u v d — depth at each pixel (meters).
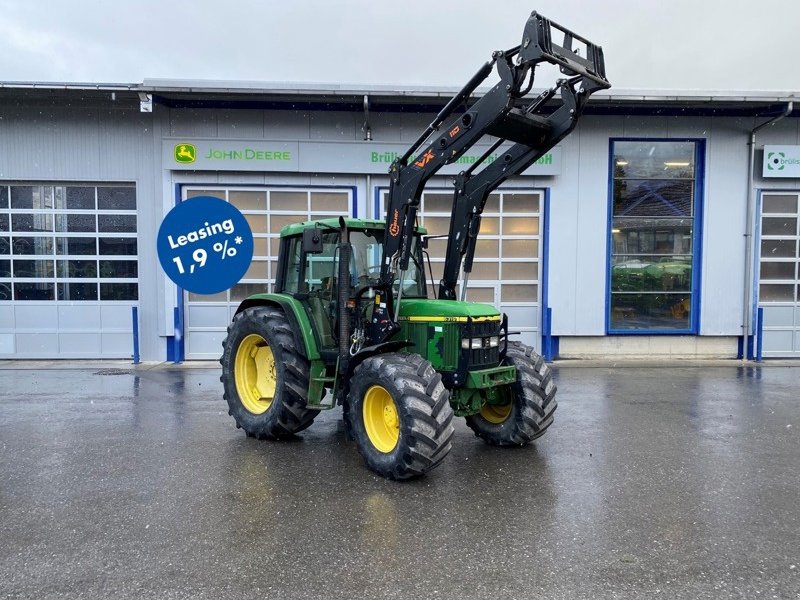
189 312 11.66
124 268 11.70
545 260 11.77
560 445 5.91
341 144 11.41
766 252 12.09
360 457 5.47
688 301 12.07
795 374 10.20
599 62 4.91
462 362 5.13
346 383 5.32
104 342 11.73
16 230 11.65
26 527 3.92
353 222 5.70
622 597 3.10
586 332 11.84
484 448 5.82
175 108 11.41
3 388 8.88
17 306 11.66
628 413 7.32
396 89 10.82
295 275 6.28
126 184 11.61
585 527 3.97
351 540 3.75
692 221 11.99
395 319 5.29
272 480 4.84
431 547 3.66
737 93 10.90
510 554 3.58
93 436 6.17
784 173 11.72
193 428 6.52
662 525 4.01
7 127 11.35
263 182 11.55
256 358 6.43
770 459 5.48
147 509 4.22
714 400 8.09
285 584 3.21
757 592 3.16
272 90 10.61
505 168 5.62
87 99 11.09
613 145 11.80
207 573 3.32
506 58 4.61
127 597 3.07
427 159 5.10
